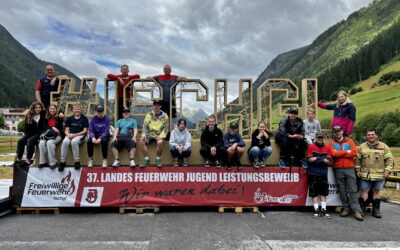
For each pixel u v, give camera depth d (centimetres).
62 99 637
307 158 515
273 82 639
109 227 417
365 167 502
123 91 623
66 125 528
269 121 622
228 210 534
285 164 541
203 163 560
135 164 544
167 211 523
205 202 516
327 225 435
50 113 524
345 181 506
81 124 528
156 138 513
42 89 641
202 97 638
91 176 513
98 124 524
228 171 525
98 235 379
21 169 513
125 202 509
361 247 336
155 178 518
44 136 510
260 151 525
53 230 402
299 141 527
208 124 517
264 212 518
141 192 513
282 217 482
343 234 388
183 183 520
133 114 621
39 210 504
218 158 525
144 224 434
